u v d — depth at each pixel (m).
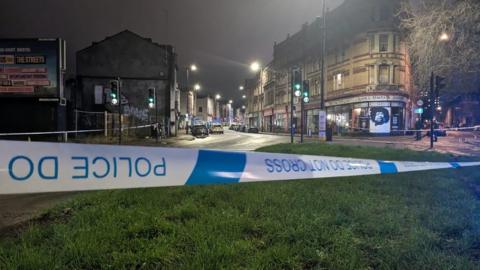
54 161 2.72
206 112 116.94
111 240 3.62
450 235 4.01
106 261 3.17
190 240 3.63
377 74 38.47
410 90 38.94
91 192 6.87
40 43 26.00
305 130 55.09
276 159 4.37
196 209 4.77
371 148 15.32
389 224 4.12
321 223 4.12
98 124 38.50
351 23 42.66
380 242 3.65
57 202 6.72
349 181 7.14
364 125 39.12
